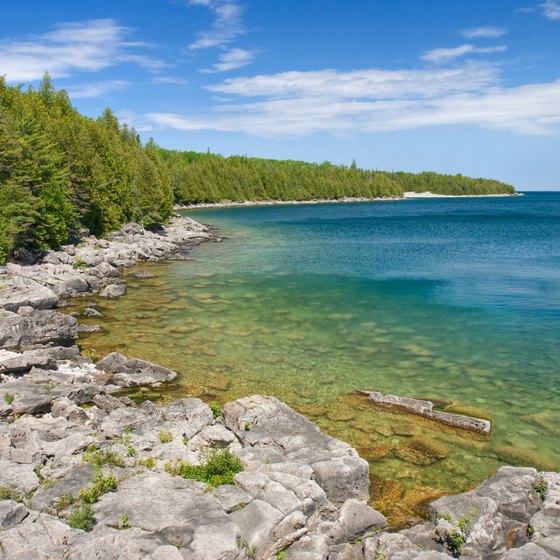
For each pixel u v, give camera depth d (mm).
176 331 35094
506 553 12938
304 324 37094
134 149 107562
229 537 12398
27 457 16203
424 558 12492
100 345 31922
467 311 40656
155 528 12773
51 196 58594
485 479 18109
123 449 17078
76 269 52781
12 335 29281
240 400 20781
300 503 14094
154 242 76875
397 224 127438
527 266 61688
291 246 82312
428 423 22188
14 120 62750
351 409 23469
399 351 31547
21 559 11219
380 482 17938
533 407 24047
